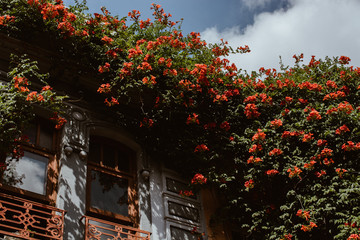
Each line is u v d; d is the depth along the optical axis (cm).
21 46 1083
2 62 1052
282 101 1161
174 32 1202
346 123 1058
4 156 936
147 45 1123
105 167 1080
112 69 1109
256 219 1038
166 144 1127
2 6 1080
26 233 817
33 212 909
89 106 1128
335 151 1048
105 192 1038
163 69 1133
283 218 993
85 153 1035
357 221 916
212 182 1071
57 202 930
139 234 991
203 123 1136
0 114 881
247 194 1092
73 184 973
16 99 894
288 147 1055
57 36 1094
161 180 1105
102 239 959
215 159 1091
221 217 1070
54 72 1113
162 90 1130
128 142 1146
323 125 1066
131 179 1101
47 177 970
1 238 795
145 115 1129
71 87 1134
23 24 1074
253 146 1050
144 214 1029
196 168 1109
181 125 1136
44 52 1106
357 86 1184
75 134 1056
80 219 928
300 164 1034
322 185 1012
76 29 1123
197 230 1056
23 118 897
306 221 969
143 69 1080
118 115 1140
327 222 971
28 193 922
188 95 1130
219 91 1168
